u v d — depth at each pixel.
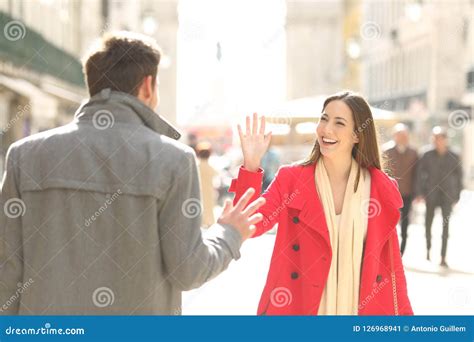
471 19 56.81
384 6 74.88
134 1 63.41
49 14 40.28
